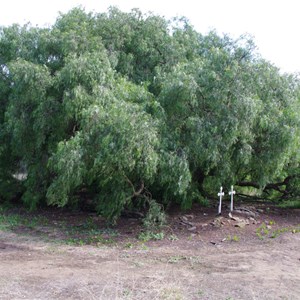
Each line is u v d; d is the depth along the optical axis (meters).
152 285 6.79
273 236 10.56
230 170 12.20
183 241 10.22
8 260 8.49
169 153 10.47
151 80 14.15
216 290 6.65
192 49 15.45
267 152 12.03
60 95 12.35
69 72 11.47
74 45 13.14
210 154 10.74
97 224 12.36
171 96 10.89
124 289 6.58
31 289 6.57
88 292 6.43
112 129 9.59
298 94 13.31
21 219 13.28
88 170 10.37
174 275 7.43
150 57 14.84
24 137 13.26
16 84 12.62
